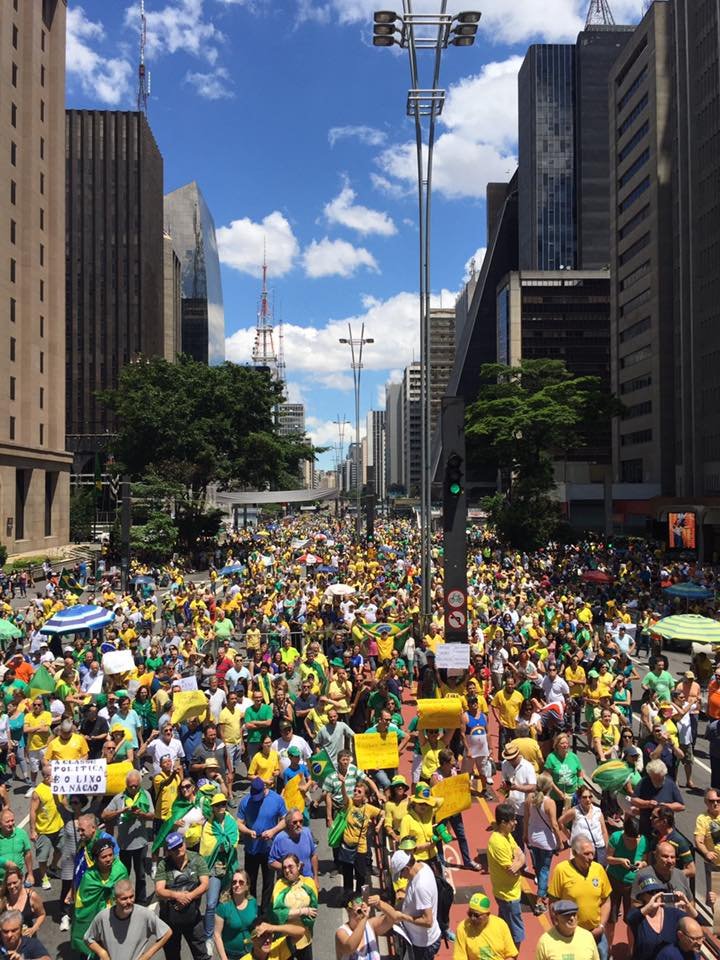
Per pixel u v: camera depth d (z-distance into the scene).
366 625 21.73
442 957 8.48
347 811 9.67
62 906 10.01
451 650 14.75
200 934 8.02
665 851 7.20
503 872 8.38
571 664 16.95
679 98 75.62
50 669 16.89
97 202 117.19
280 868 7.93
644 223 86.25
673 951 6.70
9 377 56.38
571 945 6.56
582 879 7.55
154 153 125.25
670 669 25.14
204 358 181.88
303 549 50.19
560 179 161.00
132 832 9.86
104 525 80.31
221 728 13.17
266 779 10.91
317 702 14.23
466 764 13.70
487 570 38.00
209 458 64.25
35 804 10.32
